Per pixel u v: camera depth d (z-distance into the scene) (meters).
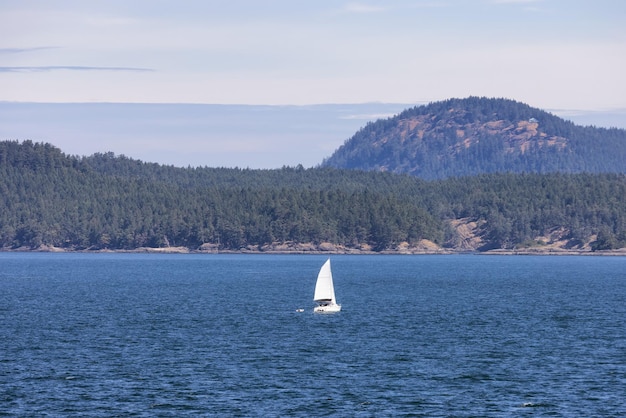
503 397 112.81
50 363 134.38
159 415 103.50
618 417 103.44
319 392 115.12
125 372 127.44
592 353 146.25
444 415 104.31
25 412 104.25
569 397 112.75
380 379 123.44
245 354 144.00
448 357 142.00
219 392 114.75
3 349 148.12
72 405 107.50
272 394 113.81
